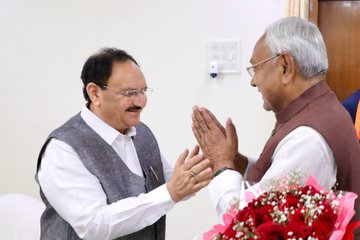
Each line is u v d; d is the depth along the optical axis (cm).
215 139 131
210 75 268
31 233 186
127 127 142
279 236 74
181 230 285
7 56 286
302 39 121
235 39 263
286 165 116
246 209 82
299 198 82
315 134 118
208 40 266
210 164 129
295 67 122
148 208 127
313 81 125
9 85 288
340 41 275
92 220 125
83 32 277
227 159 129
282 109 130
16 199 204
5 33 283
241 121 270
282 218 77
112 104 134
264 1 259
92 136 136
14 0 280
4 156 296
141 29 271
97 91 135
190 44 268
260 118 268
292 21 126
